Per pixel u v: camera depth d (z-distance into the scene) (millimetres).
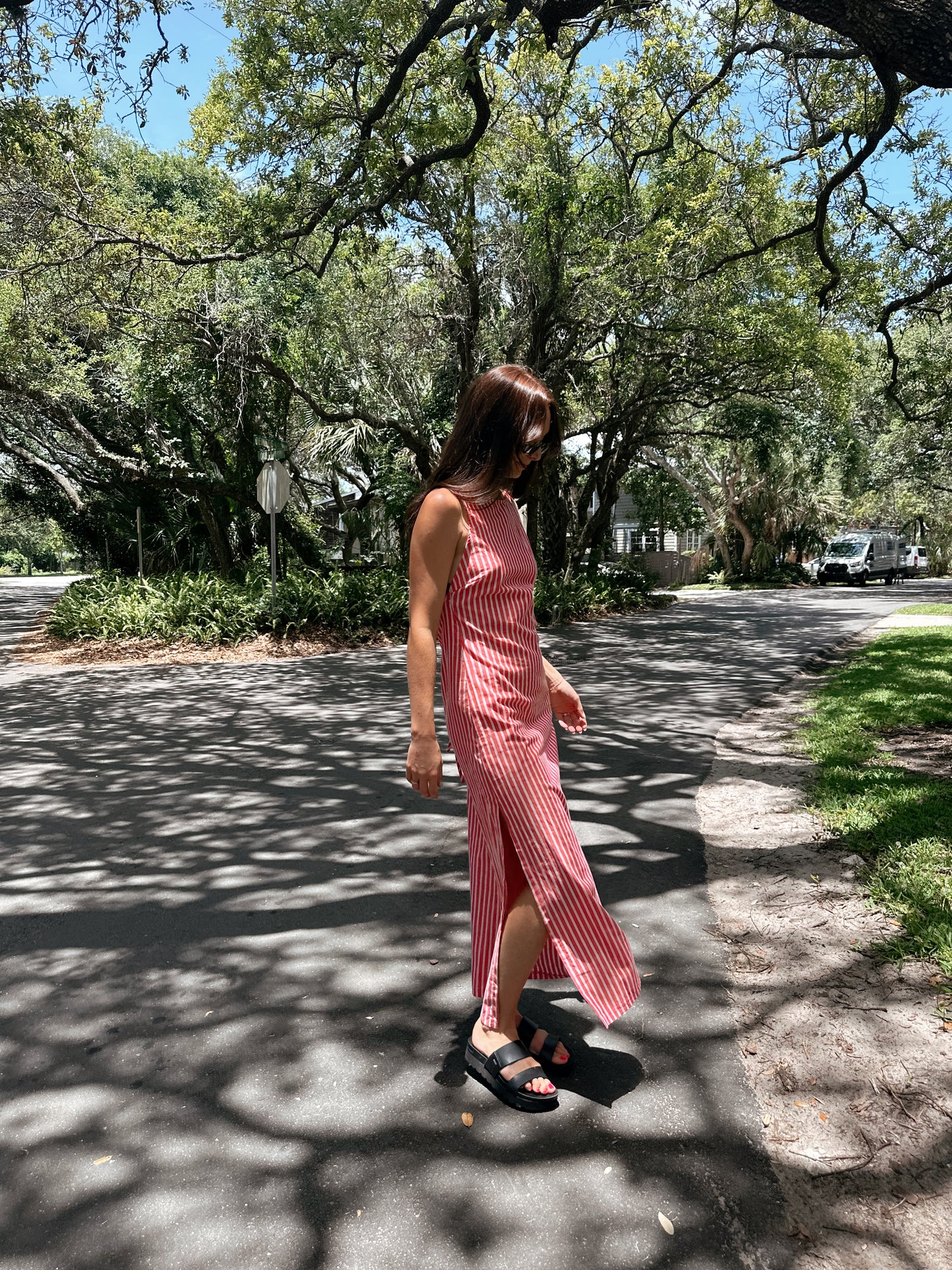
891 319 15883
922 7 4566
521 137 15688
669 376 18766
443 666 2379
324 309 18656
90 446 18828
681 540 50656
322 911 3719
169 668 12000
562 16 7832
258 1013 2865
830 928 3336
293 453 24047
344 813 5195
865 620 17672
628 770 6020
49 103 10422
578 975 2287
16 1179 2076
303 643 13984
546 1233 1876
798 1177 2041
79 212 13602
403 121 10508
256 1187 2033
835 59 10023
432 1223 1909
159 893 3969
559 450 2432
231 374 17547
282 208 11672
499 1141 2186
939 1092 2334
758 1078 2428
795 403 19969
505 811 2271
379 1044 2660
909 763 5578
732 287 16125
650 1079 2438
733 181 14266
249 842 4664
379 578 16781
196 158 13227
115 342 18672
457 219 15438
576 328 17656
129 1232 1897
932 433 26422
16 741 7398
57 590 33125
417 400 20953
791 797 5105
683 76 12500
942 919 3225
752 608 21750
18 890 4047
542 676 2393
